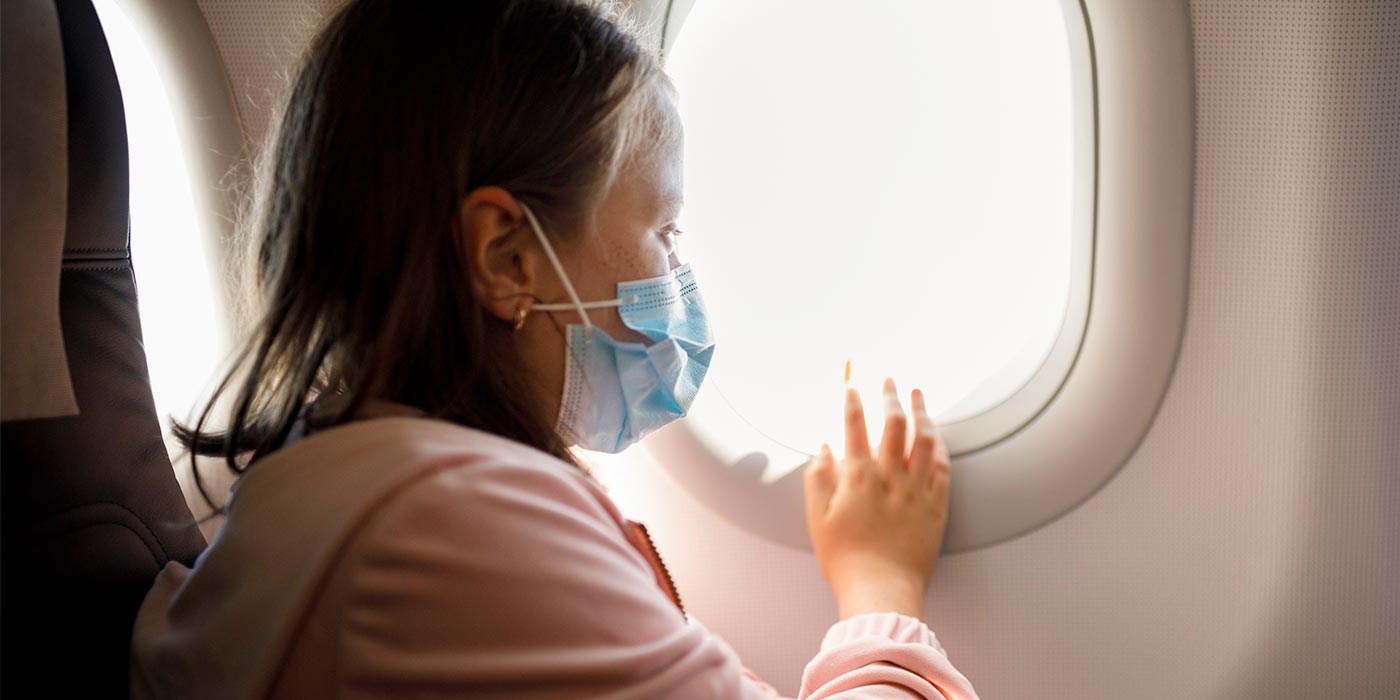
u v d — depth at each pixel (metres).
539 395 0.76
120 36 1.11
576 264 0.72
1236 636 1.13
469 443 0.58
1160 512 1.11
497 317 0.70
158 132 1.15
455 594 0.51
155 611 0.71
